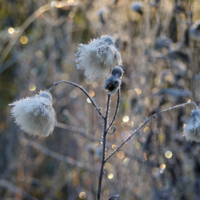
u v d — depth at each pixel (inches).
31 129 22.5
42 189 38.1
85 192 33.9
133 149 28.1
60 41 43.2
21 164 38.5
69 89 39.4
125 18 35.2
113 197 22.8
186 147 28.2
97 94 32.9
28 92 38.8
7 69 46.8
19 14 45.3
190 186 29.0
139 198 27.9
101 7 35.6
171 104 29.8
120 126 31.1
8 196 38.5
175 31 34.4
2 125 42.6
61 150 40.3
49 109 22.7
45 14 41.1
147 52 29.4
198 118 23.2
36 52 40.9
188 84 29.4
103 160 23.0
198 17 33.1
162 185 28.2
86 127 32.9
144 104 28.8
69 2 36.5
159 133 28.7
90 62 22.2
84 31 45.4
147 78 29.2
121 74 22.0
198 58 30.9
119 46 31.5
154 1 29.5
